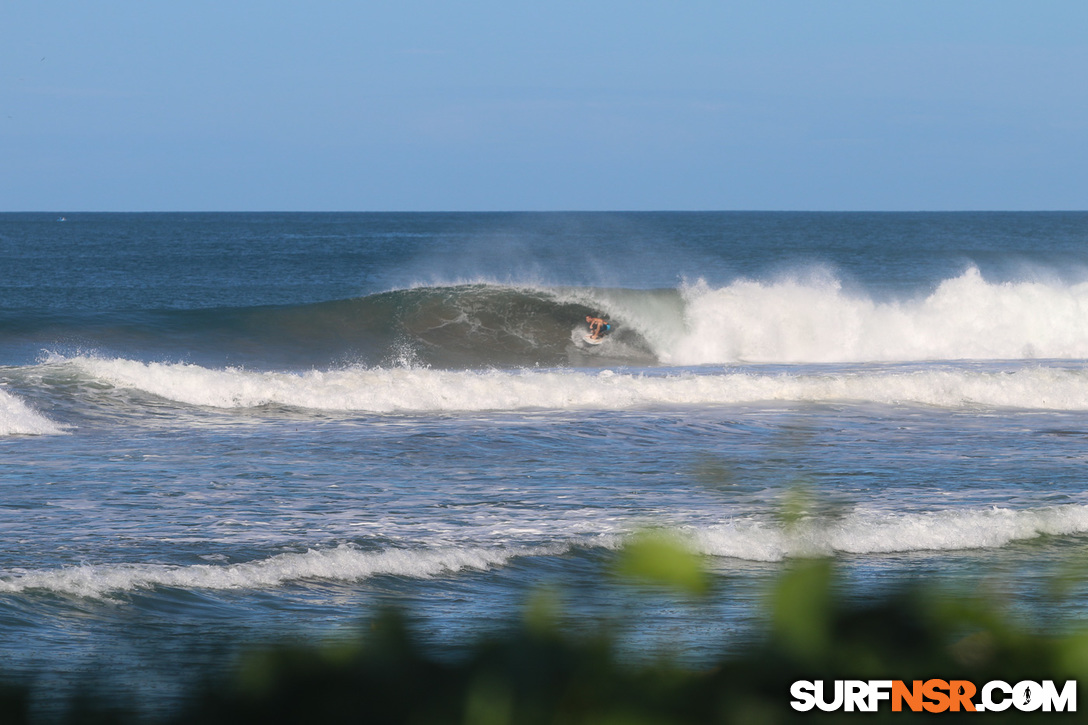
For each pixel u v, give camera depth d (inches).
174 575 1248.8
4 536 1425.9
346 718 146.9
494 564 1357.0
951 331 4478.3
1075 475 1955.0
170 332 4498.0
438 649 154.5
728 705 143.4
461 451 2143.2
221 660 200.8
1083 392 2915.8
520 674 146.9
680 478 1888.5
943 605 151.0
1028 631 150.2
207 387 2736.2
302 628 1067.9
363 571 1307.8
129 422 2459.4
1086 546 1508.4
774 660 147.3
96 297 7554.1
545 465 2012.8
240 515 1573.6
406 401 2743.6
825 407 2783.0
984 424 2561.5
